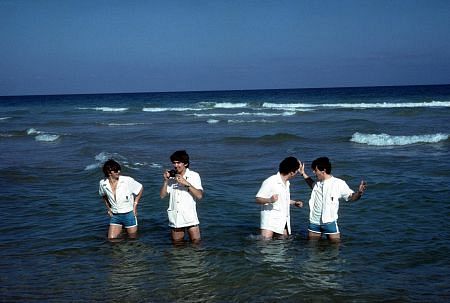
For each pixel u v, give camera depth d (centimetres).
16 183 1195
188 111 4634
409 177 1141
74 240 713
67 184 1170
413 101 5356
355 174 1211
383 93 8325
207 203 936
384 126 2536
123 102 8262
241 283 536
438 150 1639
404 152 1622
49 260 628
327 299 491
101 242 700
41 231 765
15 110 6178
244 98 8475
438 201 898
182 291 520
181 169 654
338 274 555
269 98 7969
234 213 862
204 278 554
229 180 1202
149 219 827
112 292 521
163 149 1894
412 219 789
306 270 569
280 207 677
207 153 1773
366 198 941
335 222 661
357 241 677
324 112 3800
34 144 2216
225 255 628
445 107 3775
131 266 599
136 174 1258
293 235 712
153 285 538
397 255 618
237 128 2780
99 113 4856
